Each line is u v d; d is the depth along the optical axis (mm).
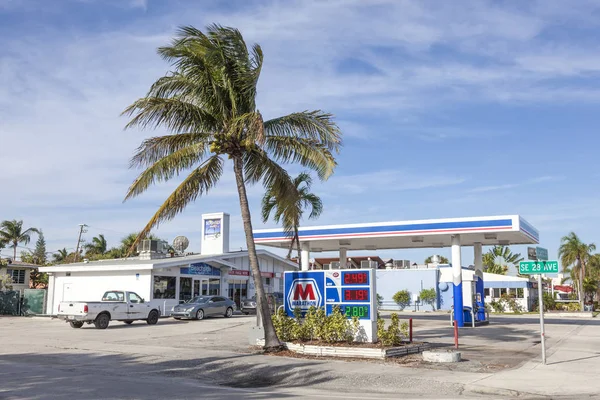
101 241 76062
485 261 72250
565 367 14445
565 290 90875
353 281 17578
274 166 17312
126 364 15172
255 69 16312
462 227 26156
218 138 16547
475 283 29656
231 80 16484
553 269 15156
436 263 57375
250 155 17453
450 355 14961
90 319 26562
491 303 54312
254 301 41188
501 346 19312
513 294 55812
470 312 28016
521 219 25828
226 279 43188
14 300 41719
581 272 66375
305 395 10969
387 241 30875
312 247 34344
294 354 16312
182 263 38062
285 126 17047
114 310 27719
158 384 12133
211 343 20109
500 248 75812
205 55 15656
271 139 17016
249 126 15117
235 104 16391
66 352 17656
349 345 16609
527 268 15461
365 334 17078
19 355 17047
